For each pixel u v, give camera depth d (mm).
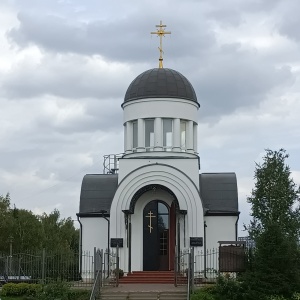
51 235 72312
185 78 43469
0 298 31422
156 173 38812
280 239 30734
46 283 33562
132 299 29844
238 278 30562
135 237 39406
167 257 39219
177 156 40594
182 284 34375
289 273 30219
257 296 29344
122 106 43312
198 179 40000
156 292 30406
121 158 40406
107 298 30031
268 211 38625
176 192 38469
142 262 39125
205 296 29453
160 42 44938
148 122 41781
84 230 41188
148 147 41375
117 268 34344
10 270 38500
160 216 39812
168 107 41438
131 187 38969
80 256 40469
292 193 38969
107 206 41406
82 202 41750
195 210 38312
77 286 33594
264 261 30406
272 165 39438
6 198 63562
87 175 43438
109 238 38750
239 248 32156
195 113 42719
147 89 41781
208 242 39969
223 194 41062
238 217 40312
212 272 37531
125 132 42656
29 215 66188
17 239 62719
